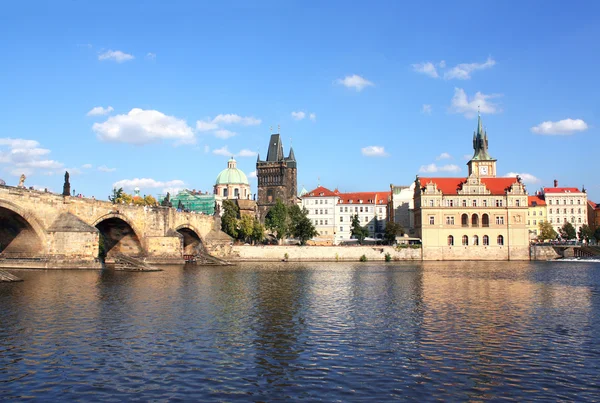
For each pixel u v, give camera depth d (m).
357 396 26.22
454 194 175.88
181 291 67.56
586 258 168.25
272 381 28.41
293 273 105.50
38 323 43.09
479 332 40.91
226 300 58.88
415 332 40.81
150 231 133.25
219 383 28.05
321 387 27.48
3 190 86.81
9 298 57.22
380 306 54.78
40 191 95.56
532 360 32.72
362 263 153.50
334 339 38.22
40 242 97.81
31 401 25.34
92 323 43.41
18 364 31.16
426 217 175.25
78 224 100.38
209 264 140.12
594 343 37.28
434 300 59.81
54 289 66.06
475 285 78.06
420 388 27.41
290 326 43.06
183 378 28.81
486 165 192.12
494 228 175.38
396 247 171.38
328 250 167.38
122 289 68.44
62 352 33.84
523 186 175.88
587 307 54.38
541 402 25.64
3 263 99.75
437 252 173.62
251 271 112.19
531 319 46.78
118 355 33.22
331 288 73.19
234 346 35.84
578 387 27.77
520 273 105.50
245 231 189.75
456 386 27.77
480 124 197.12
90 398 25.78
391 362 32.16
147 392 26.64
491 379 28.97
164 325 42.97
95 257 102.00
